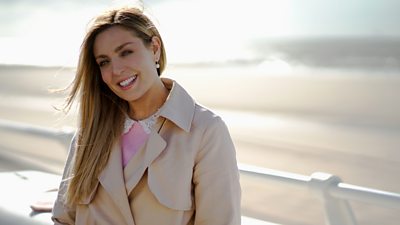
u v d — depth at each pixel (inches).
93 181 83.5
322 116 551.8
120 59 78.4
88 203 83.9
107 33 78.6
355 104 630.5
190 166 77.6
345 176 305.1
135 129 83.2
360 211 217.2
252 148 380.2
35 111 584.7
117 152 83.0
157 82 82.1
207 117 79.3
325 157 350.6
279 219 206.7
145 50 79.7
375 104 621.0
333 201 82.3
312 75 1028.5
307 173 310.2
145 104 82.5
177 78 1046.4
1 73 1247.5
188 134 78.6
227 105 673.6
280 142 402.0
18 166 249.9
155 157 78.5
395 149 372.2
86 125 85.4
